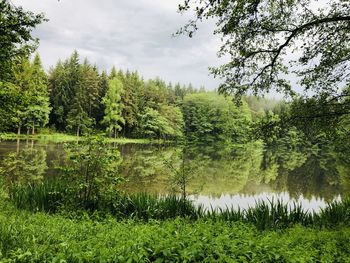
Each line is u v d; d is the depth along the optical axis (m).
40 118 49.28
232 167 31.05
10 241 4.86
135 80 79.69
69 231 6.05
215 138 68.69
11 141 38.16
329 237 6.45
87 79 63.34
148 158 31.48
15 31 11.62
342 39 7.71
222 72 8.54
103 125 65.81
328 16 7.51
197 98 80.00
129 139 64.94
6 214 7.42
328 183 23.42
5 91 12.01
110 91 63.34
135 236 5.19
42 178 16.89
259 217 8.82
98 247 4.54
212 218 8.70
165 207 9.48
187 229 5.95
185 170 11.73
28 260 4.14
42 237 5.29
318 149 48.16
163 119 67.44
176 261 4.13
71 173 9.52
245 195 18.00
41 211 8.81
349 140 8.52
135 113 68.31
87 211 8.72
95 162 9.23
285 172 29.39
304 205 16.19
